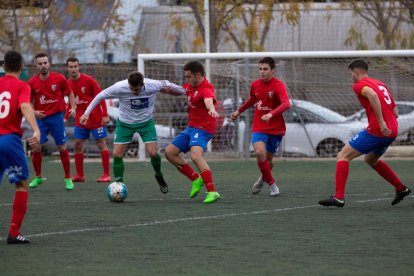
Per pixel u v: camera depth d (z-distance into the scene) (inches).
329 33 2074.3
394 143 1643.7
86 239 687.1
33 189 1119.0
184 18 2142.0
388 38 2033.7
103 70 1886.1
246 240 678.5
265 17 1984.5
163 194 1042.7
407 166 1437.0
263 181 1028.5
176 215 831.1
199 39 2009.1
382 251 624.7
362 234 703.7
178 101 1652.3
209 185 938.7
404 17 2058.3
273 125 997.8
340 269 559.2
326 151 1647.4
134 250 636.1
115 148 986.7
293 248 640.4
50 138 1792.6
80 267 571.5
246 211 860.6
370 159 884.0
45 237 698.2
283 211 858.1
